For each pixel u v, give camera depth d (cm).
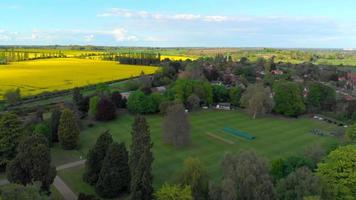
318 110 15525
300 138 11625
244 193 5588
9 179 6556
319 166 6062
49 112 13800
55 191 7219
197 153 9844
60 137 9938
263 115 15050
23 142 6525
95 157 7619
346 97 18700
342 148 6281
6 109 14012
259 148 10475
